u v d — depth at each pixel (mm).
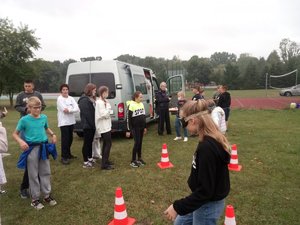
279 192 4816
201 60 84812
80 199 4695
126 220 3814
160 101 10070
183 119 2365
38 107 4250
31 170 4254
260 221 3854
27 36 29906
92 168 6363
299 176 5602
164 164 6301
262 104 25375
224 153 2141
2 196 4852
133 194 4840
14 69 29734
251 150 7641
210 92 50531
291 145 8172
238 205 4328
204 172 2092
